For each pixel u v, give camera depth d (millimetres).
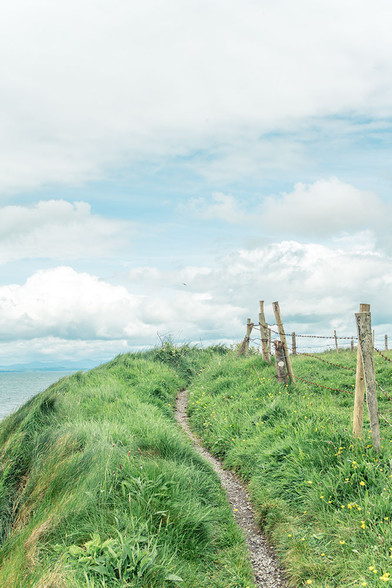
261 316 13742
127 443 6867
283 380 10570
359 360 6461
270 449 7078
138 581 3816
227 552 5023
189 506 5285
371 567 3924
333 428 6820
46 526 4480
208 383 13766
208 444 9203
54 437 6426
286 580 4586
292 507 5711
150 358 18969
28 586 3496
